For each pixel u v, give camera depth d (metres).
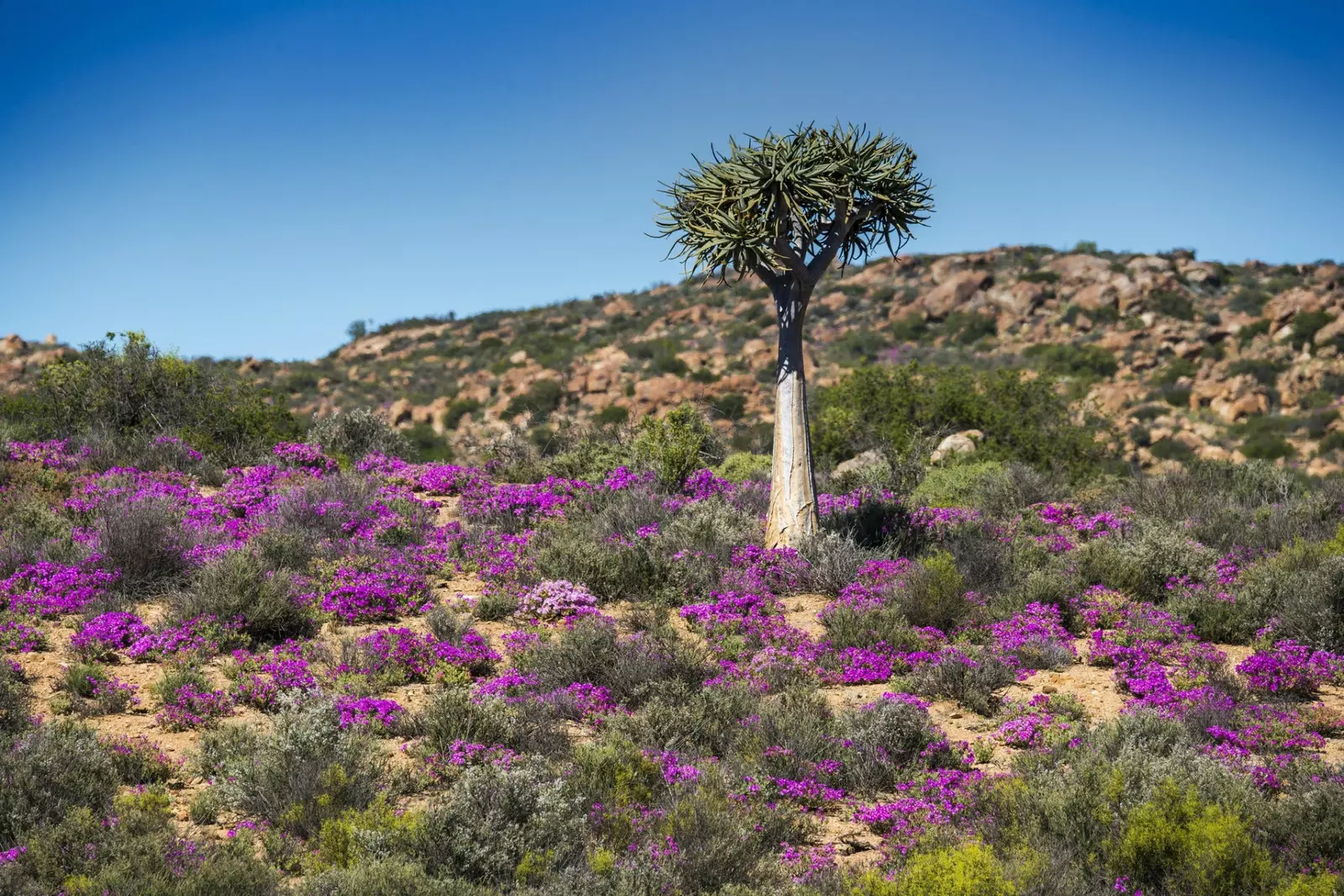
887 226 12.77
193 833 5.79
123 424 17.92
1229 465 17.55
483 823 5.52
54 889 5.00
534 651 8.93
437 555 12.13
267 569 10.47
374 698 7.94
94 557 10.46
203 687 7.91
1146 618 10.27
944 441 23.41
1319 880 4.83
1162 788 5.70
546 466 17.98
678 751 7.23
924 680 8.69
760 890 5.25
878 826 6.29
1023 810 5.97
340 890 4.91
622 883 5.12
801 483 12.35
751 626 9.99
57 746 6.20
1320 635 9.47
